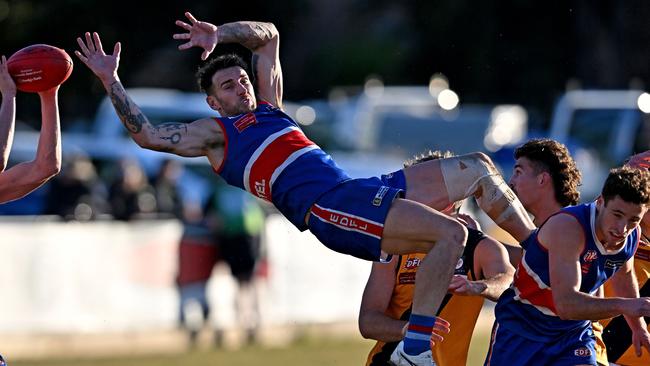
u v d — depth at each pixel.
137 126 24.08
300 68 128.38
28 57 24.22
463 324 25.45
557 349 24.19
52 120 24.88
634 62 110.38
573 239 23.25
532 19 114.50
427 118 87.19
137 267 56.84
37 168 24.84
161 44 115.94
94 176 69.12
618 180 22.89
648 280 27.91
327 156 24.42
